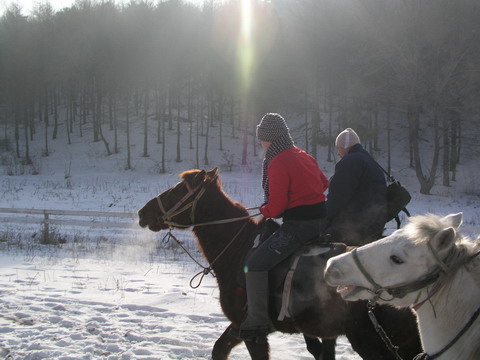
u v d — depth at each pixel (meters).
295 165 4.27
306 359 5.28
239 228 4.72
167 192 4.93
